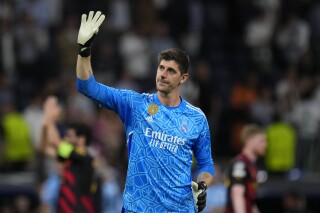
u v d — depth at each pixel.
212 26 71.19
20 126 52.62
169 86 23.33
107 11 66.50
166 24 67.94
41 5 63.34
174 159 23.20
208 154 24.36
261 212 56.12
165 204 23.00
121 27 65.50
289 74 63.41
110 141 54.00
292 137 57.97
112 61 62.84
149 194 23.02
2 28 60.84
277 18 70.88
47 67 61.53
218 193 45.38
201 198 23.80
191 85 59.34
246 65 70.19
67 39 61.06
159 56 23.58
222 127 63.72
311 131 60.12
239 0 72.69
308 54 65.44
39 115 53.62
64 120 54.22
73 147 32.00
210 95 59.84
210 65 69.06
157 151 23.14
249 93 62.47
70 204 31.67
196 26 69.56
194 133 23.58
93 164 32.50
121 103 23.48
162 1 68.69
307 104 61.06
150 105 23.44
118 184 52.16
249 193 33.34
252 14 72.69
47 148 34.09
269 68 68.75
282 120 61.09
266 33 70.38
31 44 61.16
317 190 55.78
